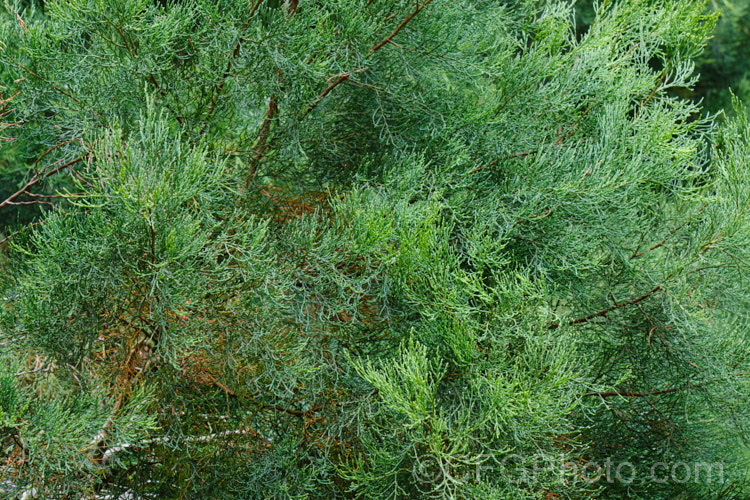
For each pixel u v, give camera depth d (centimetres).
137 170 270
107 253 286
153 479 343
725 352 354
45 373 331
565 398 294
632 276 378
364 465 335
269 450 342
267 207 396
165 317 292
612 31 377
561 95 376
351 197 351
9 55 327
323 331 351
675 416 396
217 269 297
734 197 338
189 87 360
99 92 340
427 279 319
